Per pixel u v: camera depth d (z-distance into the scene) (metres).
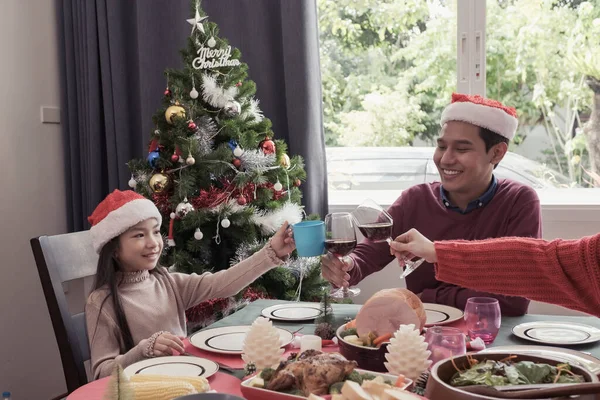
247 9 3.06
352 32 3.25
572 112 2.96
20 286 2.99
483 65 3.01
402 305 1.28
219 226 2.68
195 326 2.58
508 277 1.31
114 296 1.76
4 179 2.93
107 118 3.17
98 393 1.16
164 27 3.12
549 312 2.84
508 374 0.89
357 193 3.30
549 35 2.95
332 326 1.48
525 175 3.05
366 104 3.27
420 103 3.20
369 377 1.03
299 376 0.99
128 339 1.73
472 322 1.39
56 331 1.74
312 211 2.98
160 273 1.96
